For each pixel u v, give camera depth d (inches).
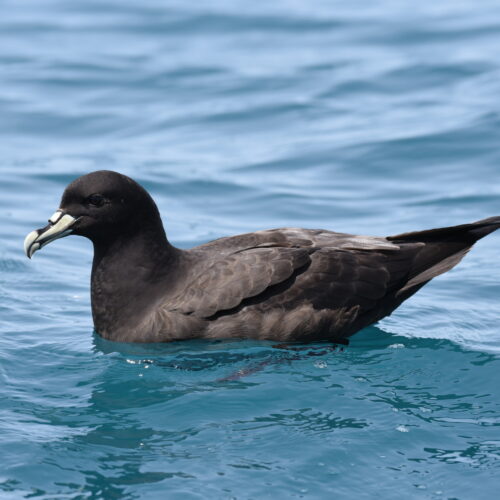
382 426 428.1
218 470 392.8
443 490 381.1
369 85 919.7
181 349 511.2
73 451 407.5
